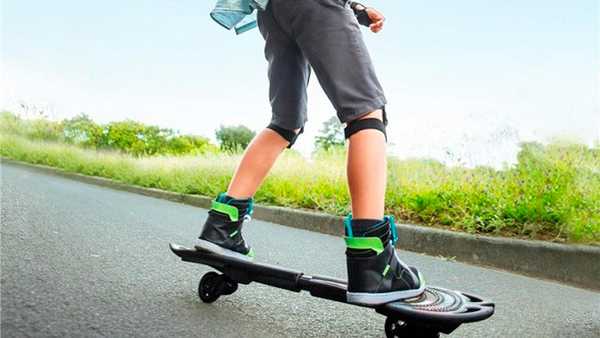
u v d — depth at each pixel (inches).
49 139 533.0
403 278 63.7
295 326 73.1
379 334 72.8
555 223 152.3
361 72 65.3
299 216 204.5
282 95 78.3
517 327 84.9
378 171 64.4
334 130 304.2
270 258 128.6
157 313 70.7
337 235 188.9
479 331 81.0
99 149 499.5
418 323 60.2
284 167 257.3
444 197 179.5
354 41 66.0
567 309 101.0
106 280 83.8
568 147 178.7
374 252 62.4
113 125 525.7
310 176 242.7
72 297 72.6
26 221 130.2
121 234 130.3
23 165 440.5
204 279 78.9
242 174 78.8
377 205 63.8
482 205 169.8
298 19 67.3
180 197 275.9
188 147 533.0
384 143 65.8
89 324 63.2
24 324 60.5
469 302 65.2
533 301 106.2
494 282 123.6
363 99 64.8
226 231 77.4
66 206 173.5
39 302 68.7
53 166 426.6
